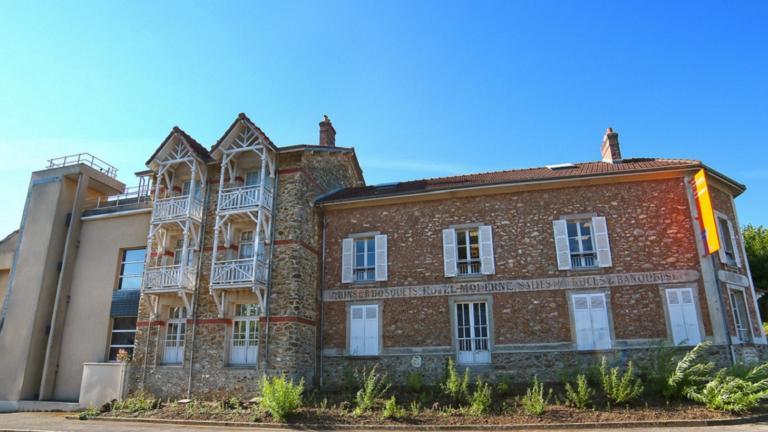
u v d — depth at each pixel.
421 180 18.09
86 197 20.19
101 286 18.50
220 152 16.23
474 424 10.61
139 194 19.38
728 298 13.03
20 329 18.02
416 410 11.60
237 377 14.34
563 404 11.40
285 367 13.95
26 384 17.36
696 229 13.31
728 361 12.27
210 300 15.37
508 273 14.25
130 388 15.45
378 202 15.92
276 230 15.39
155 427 11.92
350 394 13.37
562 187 14.57
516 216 14.68
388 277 15.20
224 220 15.42
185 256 15.53
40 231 19.19
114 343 17.92
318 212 16.53
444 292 14.58
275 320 14.48
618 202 14.07
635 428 9.78
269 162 15.96
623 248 13.68
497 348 13.71
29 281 18.62
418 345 14.34
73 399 17.44
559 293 13.74
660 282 13.22
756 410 10.31
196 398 14.45
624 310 13.23
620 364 12.81
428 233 15.27
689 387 10.90
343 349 14.93
